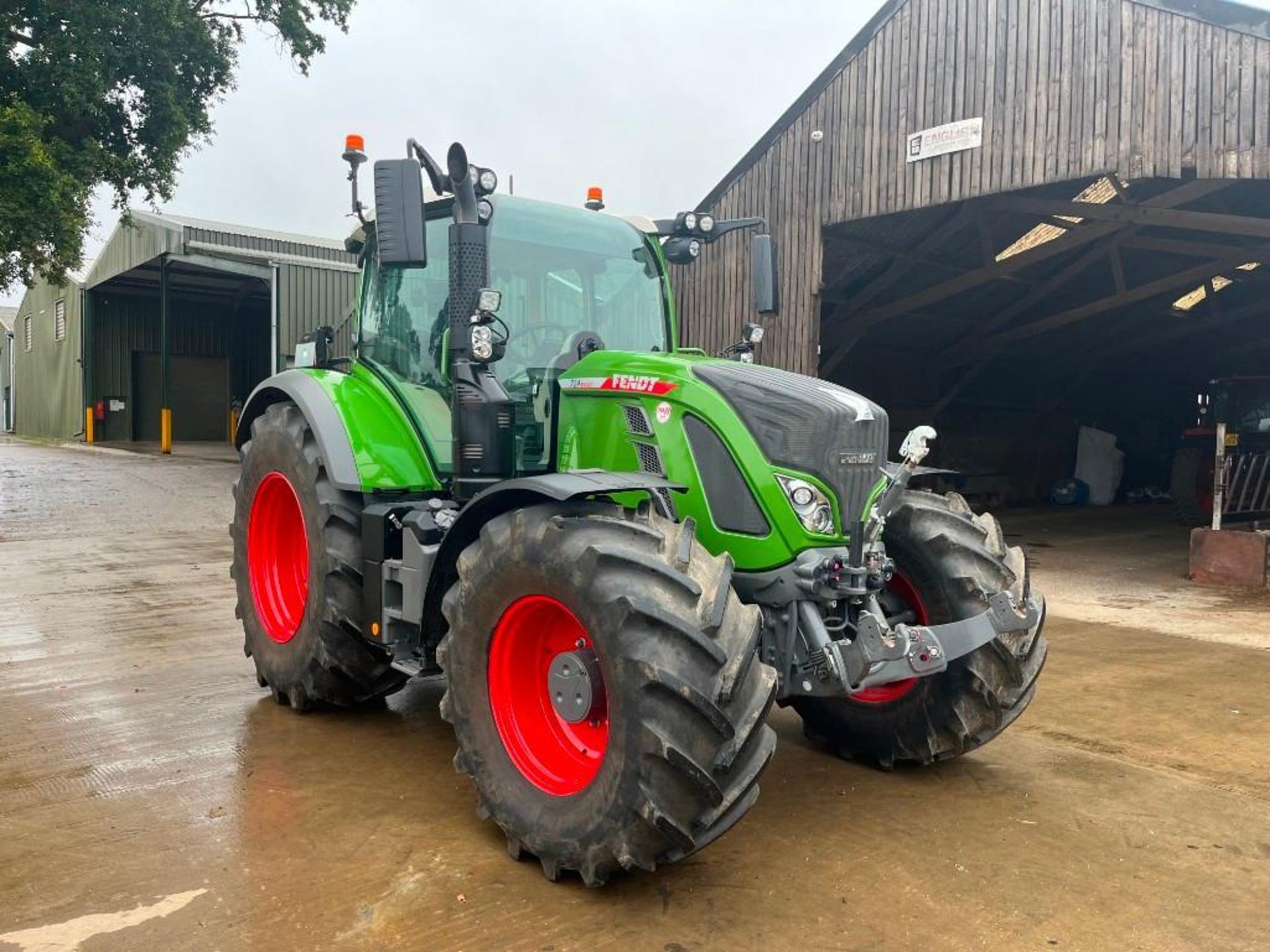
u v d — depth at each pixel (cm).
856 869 301
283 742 399
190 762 375
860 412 330
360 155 434
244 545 471
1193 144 735
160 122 1350
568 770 300
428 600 354
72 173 1212
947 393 1503
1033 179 825
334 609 398
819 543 316
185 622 603
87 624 596
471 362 367
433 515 370
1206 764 402
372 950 246
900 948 254
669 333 450
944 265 1144
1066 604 764
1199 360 1667
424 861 297
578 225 425
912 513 379
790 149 1016
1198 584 855
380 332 445
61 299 2728
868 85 944
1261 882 297
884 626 310
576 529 286
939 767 396
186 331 2675
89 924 256
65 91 1209
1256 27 714
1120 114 773
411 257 327
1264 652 602
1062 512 1499
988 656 354
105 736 400
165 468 1669
